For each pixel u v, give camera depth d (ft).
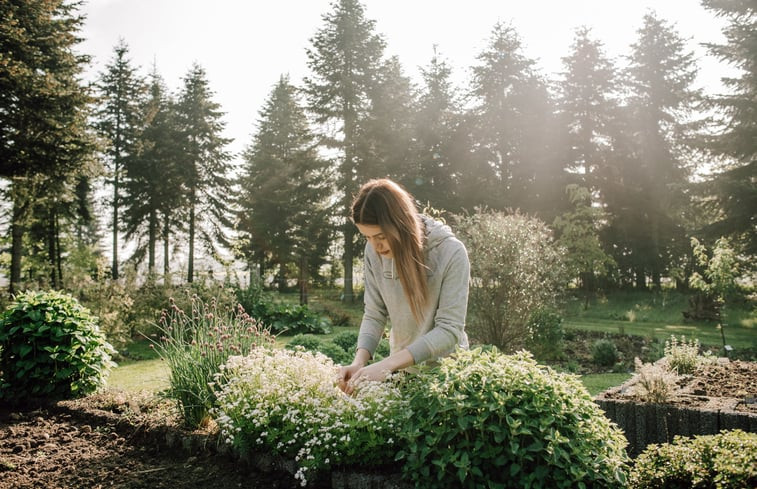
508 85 83.97
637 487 6.44
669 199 61.62
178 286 33.94
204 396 10.39
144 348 27.71
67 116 50.08
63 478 8.48
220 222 92.07
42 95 46.14
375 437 7.13
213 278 37.04
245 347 12.05
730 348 22.16
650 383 11.80
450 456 6.04
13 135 44.96
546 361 24.16
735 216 46.44
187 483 8.14
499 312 24.40
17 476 8.57
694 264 64.03
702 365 16.33
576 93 79.71
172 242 90.27
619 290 70.69
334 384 8.37
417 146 76.79
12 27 47.11
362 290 76.84
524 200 78.02
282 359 9.65
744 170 48.42
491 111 82.69
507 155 83.76
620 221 73.56
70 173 49.39
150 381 18.33
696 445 6.57
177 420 10.77
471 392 6.32
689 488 6.17
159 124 87.76
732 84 50.29
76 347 13.79
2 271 65.92
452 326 7.01
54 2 52.90
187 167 87.15
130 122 86.28
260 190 86.79
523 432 5.84
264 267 86.69
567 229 52.70
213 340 11.73
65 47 53.78
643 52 76.07
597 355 23.40
